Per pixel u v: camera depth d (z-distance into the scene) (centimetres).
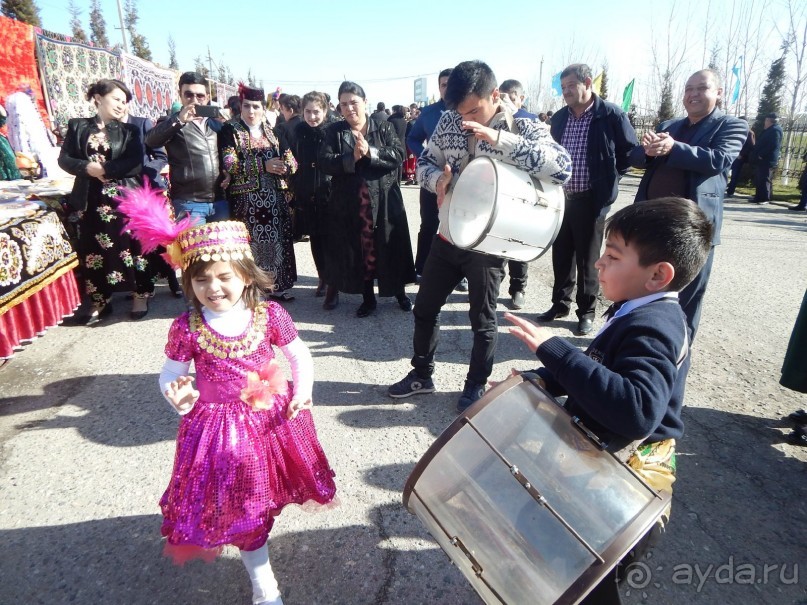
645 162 346
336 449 265
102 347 382
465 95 239
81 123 395
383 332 414
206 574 195
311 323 431
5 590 187
